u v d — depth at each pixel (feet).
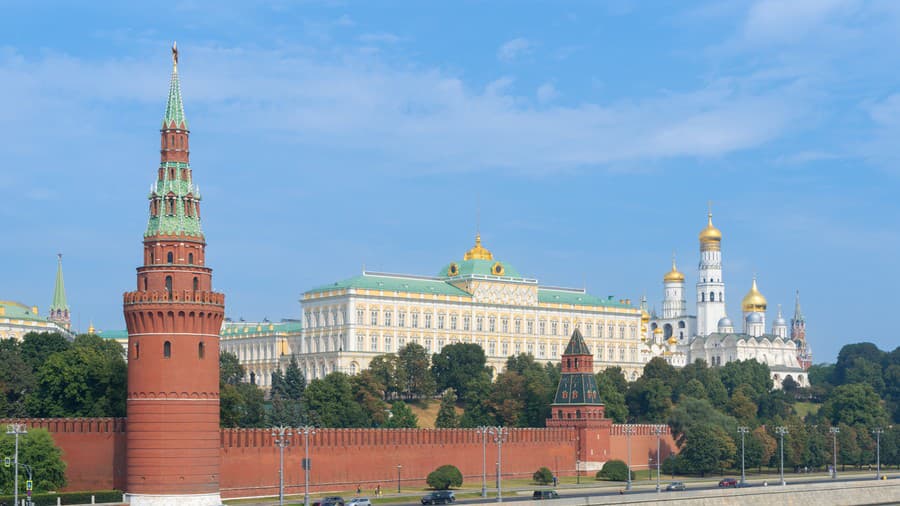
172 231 624.59
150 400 611.06
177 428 610.65
